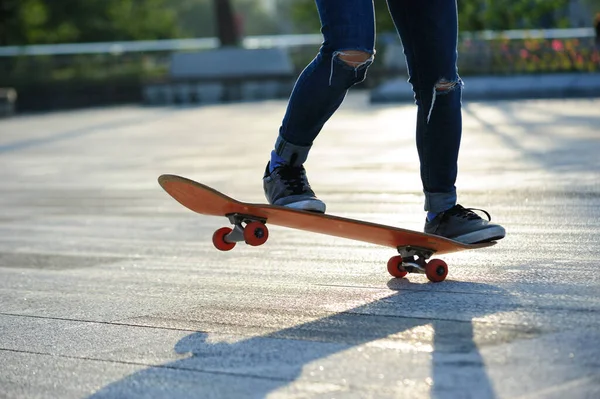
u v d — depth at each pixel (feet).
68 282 14.58
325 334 9.99
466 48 79.71
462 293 11.56
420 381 8.21
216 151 40.81
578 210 18.75
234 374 8.86
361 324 10.31
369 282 12.76
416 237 11.70
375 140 41.45
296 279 13.38
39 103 108.68
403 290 12.02
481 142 36.65
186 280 13.99
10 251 18.29
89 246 18.40
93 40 171.42
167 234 19.40
